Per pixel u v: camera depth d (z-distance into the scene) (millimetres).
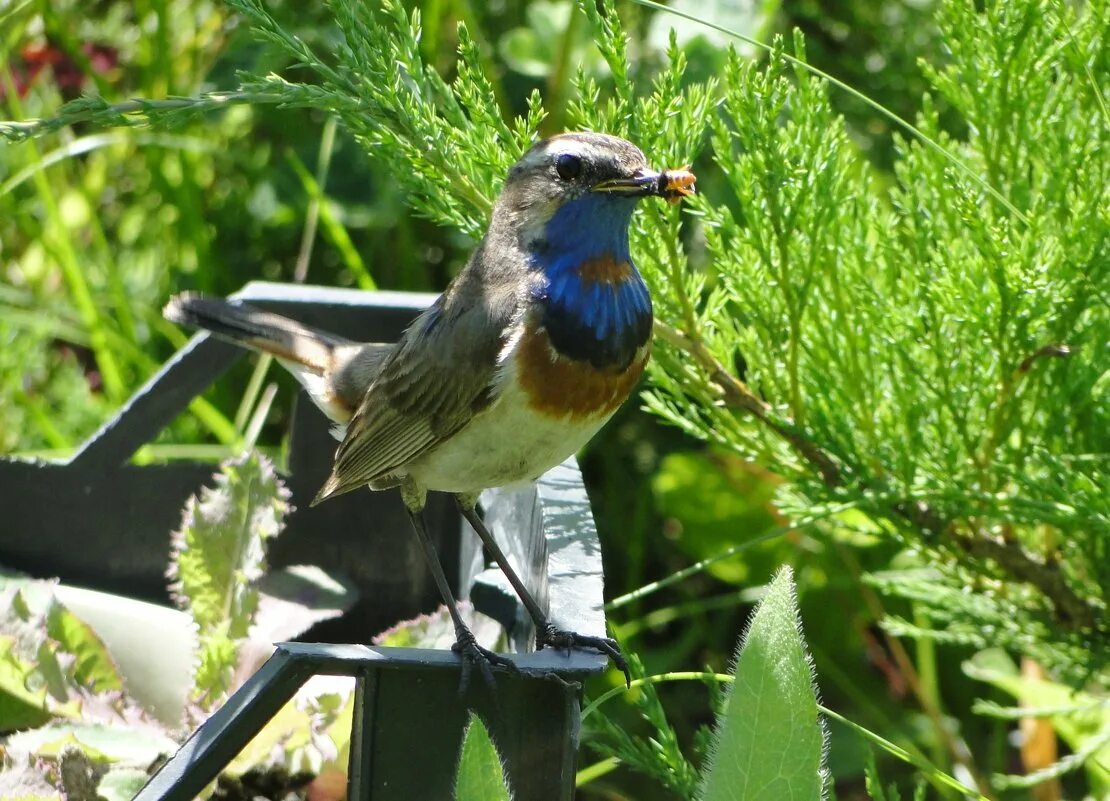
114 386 12773
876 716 11664
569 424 7875
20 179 12297
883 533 8805
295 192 14094
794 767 5543
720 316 9016
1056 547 8859
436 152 8141
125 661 8508
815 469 8656
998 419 8164
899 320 8383
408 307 10133
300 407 9852
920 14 13227
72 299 13891
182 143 13273
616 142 7750
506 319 7727
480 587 8852
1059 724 10031
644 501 12906
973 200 7754
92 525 9609
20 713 7820
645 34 13445
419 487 8305
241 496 8523
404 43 8305
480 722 5398
